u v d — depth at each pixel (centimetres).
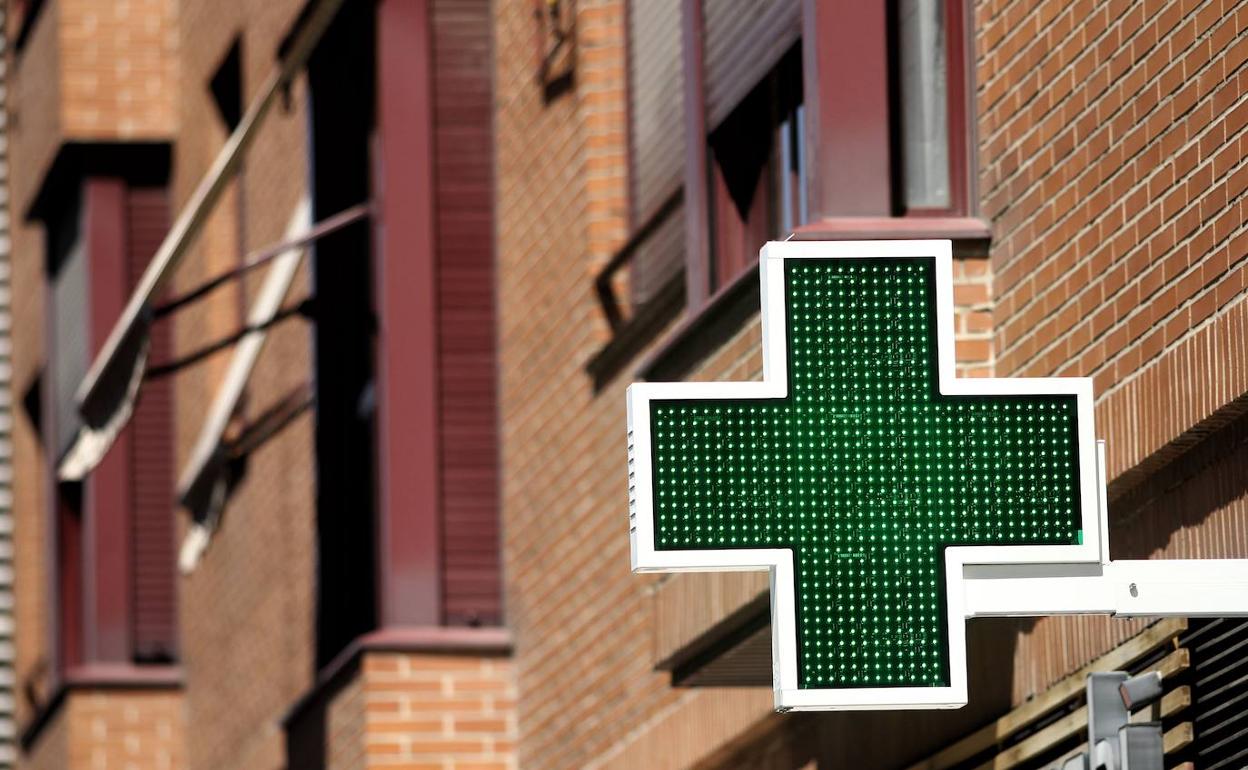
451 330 1834
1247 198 836
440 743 1764
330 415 2041
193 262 2744
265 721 2378
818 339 678
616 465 1558
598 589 1596
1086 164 962
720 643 1223
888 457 676
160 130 2850
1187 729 881
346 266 1991
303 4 2069
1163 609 696
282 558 2311
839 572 670
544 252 1703
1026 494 681
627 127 1587
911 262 682
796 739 1348
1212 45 865
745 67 1216
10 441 3325
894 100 1064
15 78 3275
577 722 1641
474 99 1856
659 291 1474
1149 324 909
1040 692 1012
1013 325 1023
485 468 1825
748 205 1245
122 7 2870
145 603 2853
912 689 663
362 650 1777
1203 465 876
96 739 2791
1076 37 973
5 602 3291
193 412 2709
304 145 2242
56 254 3069
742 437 673
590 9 1617
